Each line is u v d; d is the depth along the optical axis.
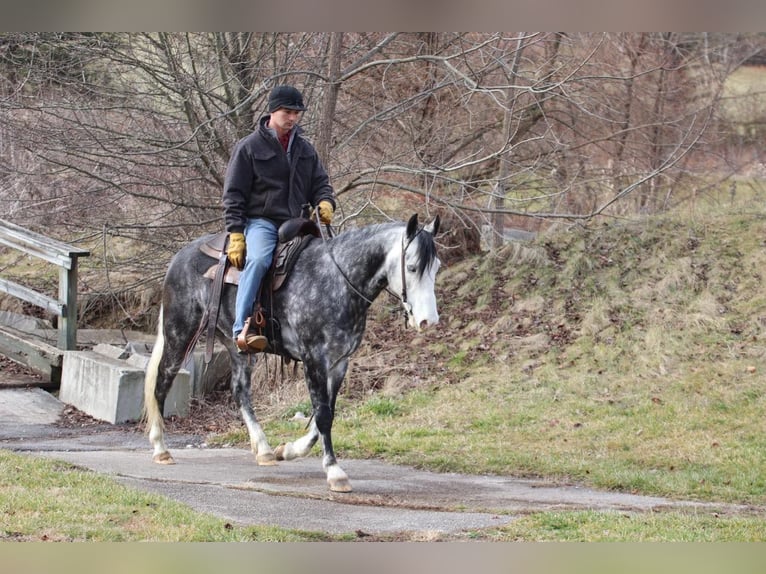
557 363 15.97
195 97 16.42
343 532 7.16
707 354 15.41
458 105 18.25
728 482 10.35
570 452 11.91
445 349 16.97
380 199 19.00
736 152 24.23
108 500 7.64
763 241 18.16
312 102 17.31
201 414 14.58
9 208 17.02
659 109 21.52
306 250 9.24
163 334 10.50
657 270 18.00
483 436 12.88
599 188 20.70
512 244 19.39
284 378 15.43
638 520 7.83
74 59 16.12
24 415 13.64
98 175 15.79
